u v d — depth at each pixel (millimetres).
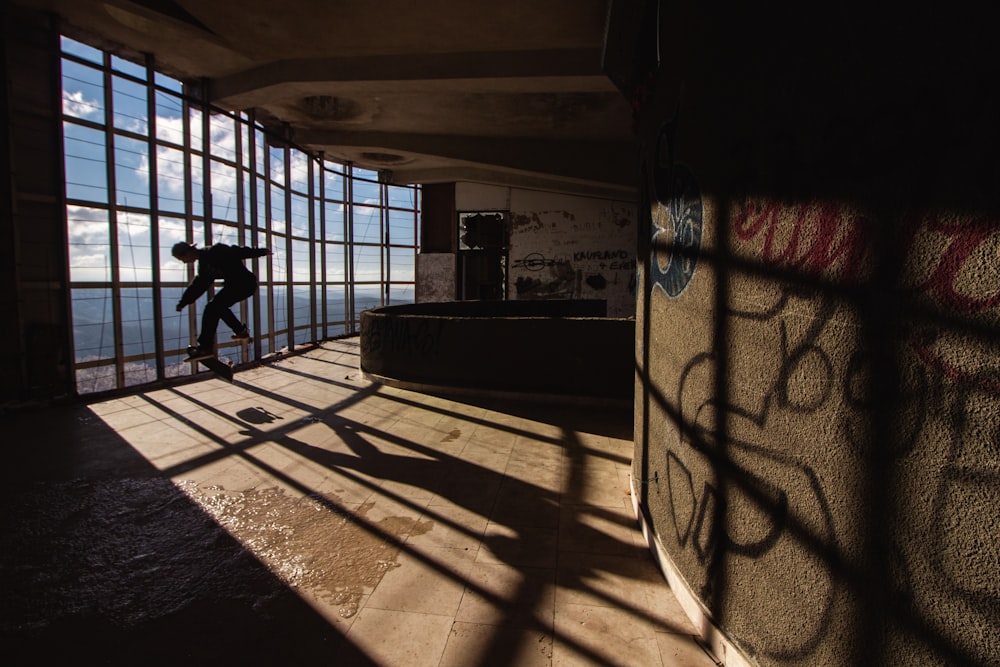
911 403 1149
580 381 6062
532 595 2396
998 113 951
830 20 1356
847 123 1307
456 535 2984
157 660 2000
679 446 2340
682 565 2297
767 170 1634
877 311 1229
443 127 10148
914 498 1145
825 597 1392
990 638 990
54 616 2264
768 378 1645
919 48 1110
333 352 11016
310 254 11906
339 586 2484
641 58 3438
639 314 3271
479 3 5074
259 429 5098
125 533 3000
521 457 4324
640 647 2039
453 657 1998
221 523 3129
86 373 6223
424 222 15852
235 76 7281
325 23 5578
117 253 6488
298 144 10812
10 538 2930
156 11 5441
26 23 5480
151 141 6934
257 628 2184
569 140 10812
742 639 1784
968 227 1017
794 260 1514
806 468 1471
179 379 7285
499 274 15367
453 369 6680
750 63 1728
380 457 4305
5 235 5359
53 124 5758
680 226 2340
